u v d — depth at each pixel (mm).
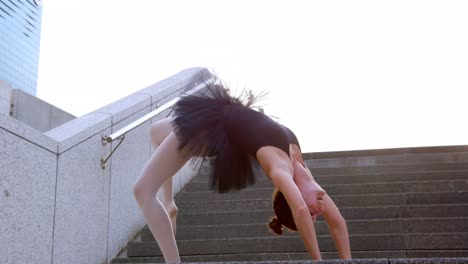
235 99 3299
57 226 4004
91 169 4629
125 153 5359
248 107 3271
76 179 4355
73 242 4230
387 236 4711
